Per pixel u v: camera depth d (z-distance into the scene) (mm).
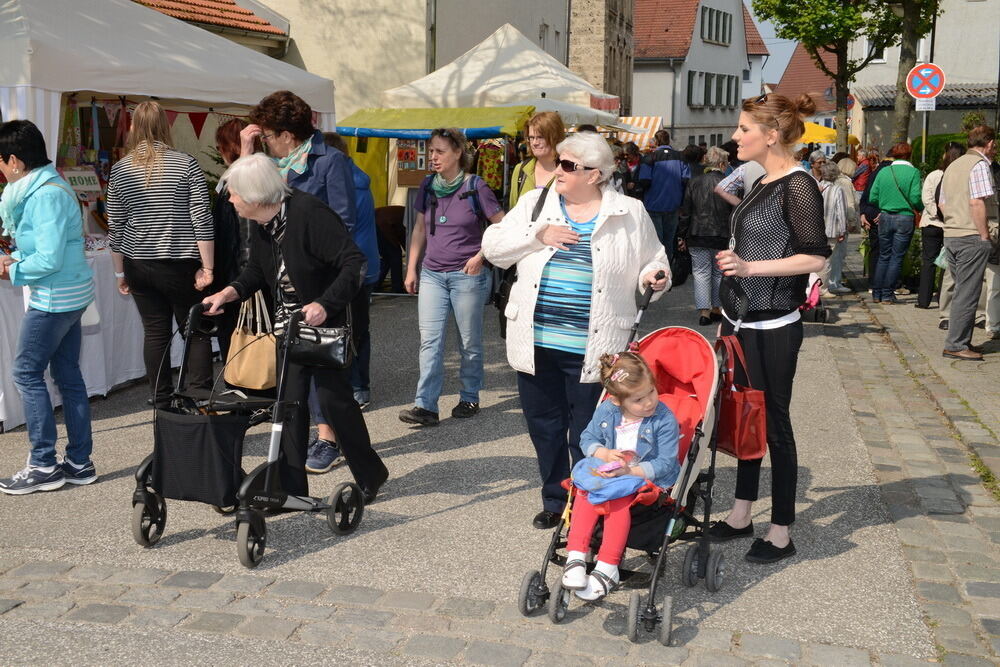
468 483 5688
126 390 7871
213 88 8227
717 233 10758
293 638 3805
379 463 5219
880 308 12133
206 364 6570
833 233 12641
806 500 5426
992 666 3605
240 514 4387
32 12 7020
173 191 6184
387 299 12555
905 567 4516
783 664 3623
